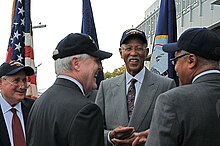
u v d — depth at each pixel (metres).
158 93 3.40
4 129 3.80
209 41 2.23
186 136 2.10
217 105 2.14
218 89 2.20
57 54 2.39
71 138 2.10
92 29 5.78
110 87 3.61
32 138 2.34
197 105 2.12
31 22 5.52
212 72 2.25
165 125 2.12
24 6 5.43
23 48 5.36
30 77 5.35
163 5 5.30
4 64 4.00
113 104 3.50
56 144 2.16
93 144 2.10
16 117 3.94
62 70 2.38
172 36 5.25
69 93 2.28
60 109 2.21
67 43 2.36
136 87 3.50
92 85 2.42
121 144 3.17
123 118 3.41
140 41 3.50
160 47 5.20
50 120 2.22
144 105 3.36
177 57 2.33
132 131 3.15
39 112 2.33
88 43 2.38
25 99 4.16
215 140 2.11
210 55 2.22
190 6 11.36
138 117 3.33
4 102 3.89
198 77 2.25
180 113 2.11
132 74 3.53
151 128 2.22
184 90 2.19
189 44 2.25
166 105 2.16
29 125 2.43
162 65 5.11
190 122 2.10
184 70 2.30
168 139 2.11
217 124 2.12
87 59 2.37
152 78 3.50
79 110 2.14
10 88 3.87
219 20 9.74
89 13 5.78
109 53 2.46
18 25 5.37
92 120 2.14
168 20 5.27
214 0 9.61
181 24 11.89
